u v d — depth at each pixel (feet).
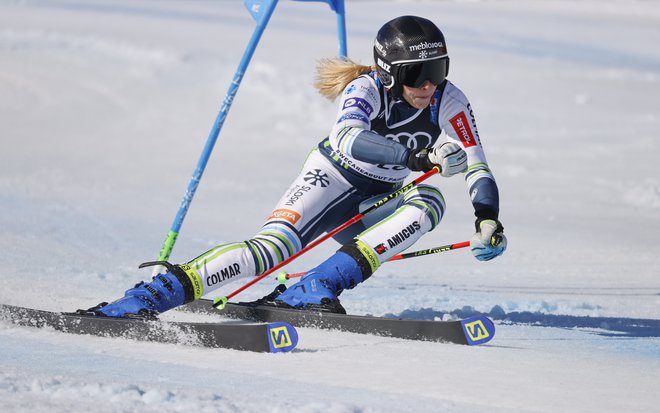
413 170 39.96
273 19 293.64
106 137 153.17
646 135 170.40
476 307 53.52
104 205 96.17
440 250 44.52
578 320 49.67
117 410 25.48
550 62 250.57
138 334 37.70
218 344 36.52
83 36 233.76
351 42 246.47
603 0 437.17
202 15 296.92
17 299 47.65
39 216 84.74
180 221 47.11
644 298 58.90
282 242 44.01
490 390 30.42
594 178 132.98
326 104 184.65
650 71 250.78
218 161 137.18
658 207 114.01
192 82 199.52
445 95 44.98
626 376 33.86
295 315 42.96
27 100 177.68
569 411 27.86
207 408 25.71
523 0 426.10
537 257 78.28
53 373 30.42
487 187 44.24
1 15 262.88
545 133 169.58
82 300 48.75
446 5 388.98
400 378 31.89
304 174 46.80
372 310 51.57
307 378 31.40
